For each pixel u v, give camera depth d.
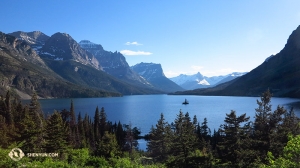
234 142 35.19
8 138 40.19
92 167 24.81
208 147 64.81
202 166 33.91
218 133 78.12
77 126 80.81
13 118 79.62
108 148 38.84
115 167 25.41
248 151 32.22
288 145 16.14
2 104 89.12
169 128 66.94
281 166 15.07
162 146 60.62
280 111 36.78
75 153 30.33
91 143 79.25
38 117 58.34
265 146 33.34
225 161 35.56
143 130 120.56
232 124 37.56
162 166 34.59
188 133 43.50
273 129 35.47
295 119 58.06
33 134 34.22
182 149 35.97
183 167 34.06
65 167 22.53
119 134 92.25
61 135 38.47
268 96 40.12
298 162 15.23
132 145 83.19
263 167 16.88
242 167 31.27
